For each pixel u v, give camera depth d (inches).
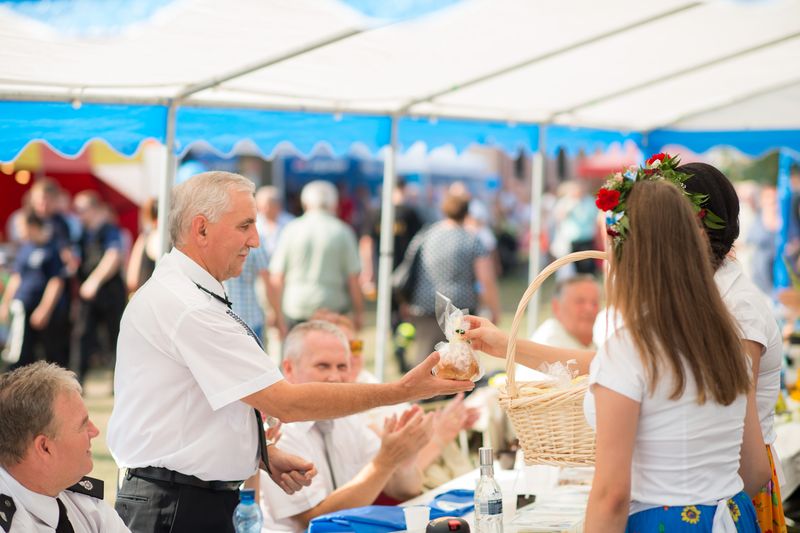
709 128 277.4
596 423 81.5
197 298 103.7
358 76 177.8
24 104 146.7
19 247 340.2
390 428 130.3
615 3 160.6
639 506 83.0
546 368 111.0
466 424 157.6
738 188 443.2
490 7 151.3
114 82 151.6
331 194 329.1
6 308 374.9
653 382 79.3
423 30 155.2
